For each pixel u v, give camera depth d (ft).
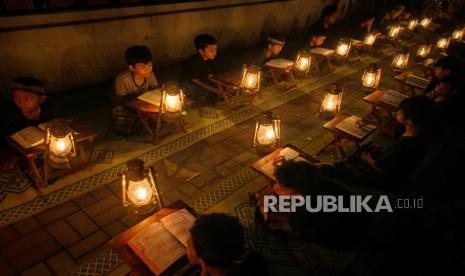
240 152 23.24
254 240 16.51
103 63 26.32
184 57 31.94
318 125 27.76
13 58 21.58
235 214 17.98
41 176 18.71
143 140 23.39
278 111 29.37
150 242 11.41
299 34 47.11
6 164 18.17
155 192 13.66
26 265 14.35
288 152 17.49
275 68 30.63
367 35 44.19
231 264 8.64
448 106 25.25
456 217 20.10
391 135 24.32
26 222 16.33
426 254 17.21
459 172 24.29
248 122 27.07
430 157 25.58
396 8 50.96
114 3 25.17
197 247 8.52
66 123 16.26
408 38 57.11
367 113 30.66
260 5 37.70
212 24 33.09
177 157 22.12
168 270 10.76
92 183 19.11
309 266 15.53
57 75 24.22
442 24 68.74
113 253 15.25
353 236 13.41
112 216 17.19
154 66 29.89
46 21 21.93
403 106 16.37
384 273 15.71
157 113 21.39
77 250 15.24
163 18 28.45
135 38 27.32
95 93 26.43
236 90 27.78
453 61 26.58
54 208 17.26
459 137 28.43
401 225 18.65
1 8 20.38
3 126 18.11
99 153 21.58
